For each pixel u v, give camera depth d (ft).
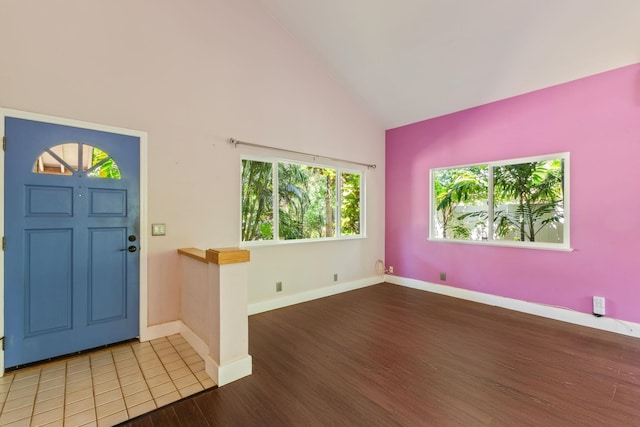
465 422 5.36
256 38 11.18
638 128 9.01
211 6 10.04
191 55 9.63
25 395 6.13
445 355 7.92
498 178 12.25
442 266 14.07
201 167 9.90
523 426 5.26
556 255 10.67
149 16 8.81
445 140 13.83
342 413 5.61
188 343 8.67
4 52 6.84
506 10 8.61
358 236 15.03
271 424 5.32
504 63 10.33
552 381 6.69
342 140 14.26
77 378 6.78
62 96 7.54
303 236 13.10
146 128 8.81
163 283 9.17
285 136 12.11
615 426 5.26
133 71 8.56
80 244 7.91
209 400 6.02
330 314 11.19
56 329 7.63
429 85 12.44
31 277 7.29
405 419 5.44
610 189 9.52
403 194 15.62
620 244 9.38
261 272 11.54
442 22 9.57
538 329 9.71
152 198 8.95
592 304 9.91
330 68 13.33
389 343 8.66
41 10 7.23
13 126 6.98
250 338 9.01
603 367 7.29
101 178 8.15
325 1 10.16
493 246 12.30
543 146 10.84
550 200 10.87
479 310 11.66
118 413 5.61
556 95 10.52
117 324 8.49
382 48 11.37
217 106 10.23
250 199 11.35
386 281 16.38
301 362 7.55
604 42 8.66
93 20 7.93
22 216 7.15
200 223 9.89
